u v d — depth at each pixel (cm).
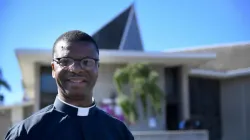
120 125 251
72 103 234
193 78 3009
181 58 2348
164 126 2327
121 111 2155
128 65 2189
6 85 2933
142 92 2153
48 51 2094
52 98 2241
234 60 3822
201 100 3025
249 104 3019
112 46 2936
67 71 229
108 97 2278
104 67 2312
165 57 2316
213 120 3066
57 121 224
